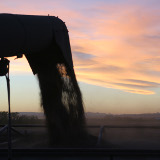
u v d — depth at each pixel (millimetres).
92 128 12523
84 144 9977
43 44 9930
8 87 6652
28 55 11188
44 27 9867
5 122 17719
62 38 10664
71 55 11344
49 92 11414
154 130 12516
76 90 11734
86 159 6527
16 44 8750
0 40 8258
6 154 6898
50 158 6637
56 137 10953
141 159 6469
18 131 12570
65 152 6594
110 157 6457
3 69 6984
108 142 9977
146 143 9648
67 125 11258
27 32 9078
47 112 11445
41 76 11453
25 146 9977
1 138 12156
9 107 6535
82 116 11758
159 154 6395
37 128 14945
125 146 9117
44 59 11172
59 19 10805
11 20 8805
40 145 10172
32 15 9945
